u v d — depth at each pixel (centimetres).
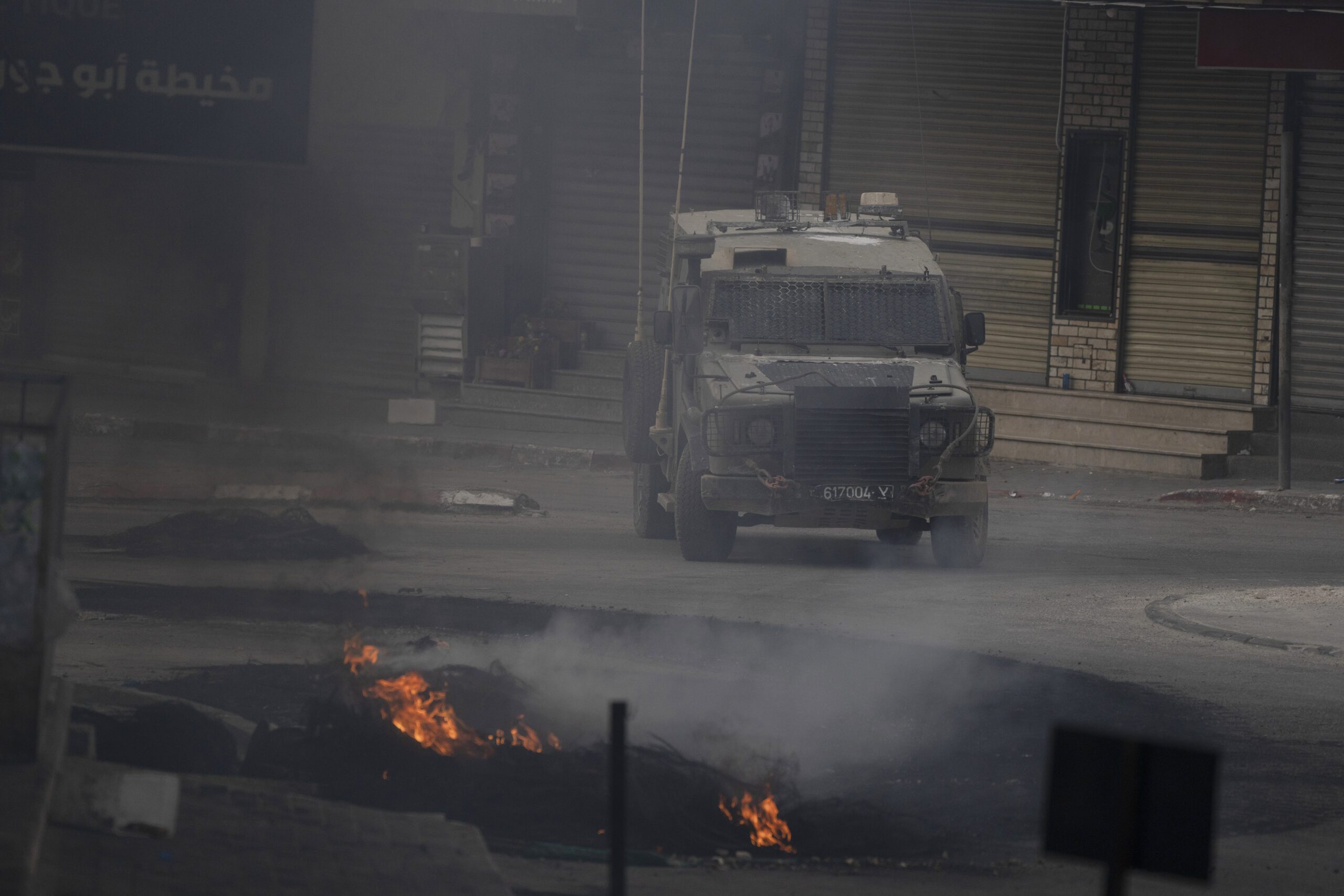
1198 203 9044
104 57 8731
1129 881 2338
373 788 2431
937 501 5331
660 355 6041
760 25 9456
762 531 6750
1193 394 9100
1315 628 4472
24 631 1842
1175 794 1188
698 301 5675
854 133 9525
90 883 1625
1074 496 7756
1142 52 9088
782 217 6122
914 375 5441
